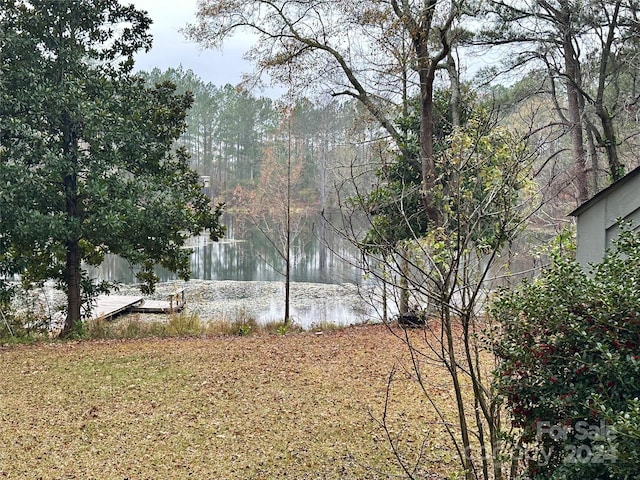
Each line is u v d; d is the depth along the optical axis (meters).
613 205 5.41
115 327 12.19
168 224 11.91
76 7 11.55
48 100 11.02
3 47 11.03
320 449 5.27
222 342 10.45
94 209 11.80
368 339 10.29
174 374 7.97
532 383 2.78
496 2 12.12
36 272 12.20
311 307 19.61
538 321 2.80
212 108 49.09
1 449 5.38
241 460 5.09
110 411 6.43
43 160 11.05
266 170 28.00
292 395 6.89
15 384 7.54
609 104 14.12
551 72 12.29
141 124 12.45
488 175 4.60
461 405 3.10
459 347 7.10
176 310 18.05
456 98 12.00
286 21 12.10
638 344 2.50
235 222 38.94
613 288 2.59
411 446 5.21
